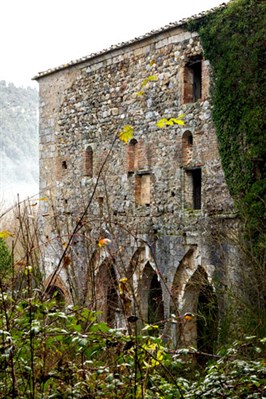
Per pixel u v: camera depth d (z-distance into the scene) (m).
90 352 5.68
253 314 13.29
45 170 24.16
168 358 5.93
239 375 6.26
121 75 20.50
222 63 16.44
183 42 18.05
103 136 21.30
